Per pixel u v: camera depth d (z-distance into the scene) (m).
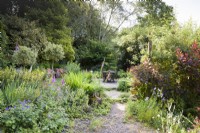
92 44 15.99
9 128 3.17
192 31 8.55
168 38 8.05
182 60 5.75
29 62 7.88
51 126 3.52
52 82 5.71
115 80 10.71
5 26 9.93
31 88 4.78
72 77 6.01
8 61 8.28
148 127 4.19
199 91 5.55
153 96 5.50
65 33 13.60
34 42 10.41
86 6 18.28
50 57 9.70
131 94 6.28
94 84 6.16
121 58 14.53
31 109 3.57
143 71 5.86
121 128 4.07
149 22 18.77
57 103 4.48
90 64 15.32
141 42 12.73
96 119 4.37
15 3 12.69
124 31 16.80
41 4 13.33
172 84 5.66
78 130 3.80
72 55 13.40
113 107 5.50
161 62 6.21
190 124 4.50
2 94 3.98
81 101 4.99
